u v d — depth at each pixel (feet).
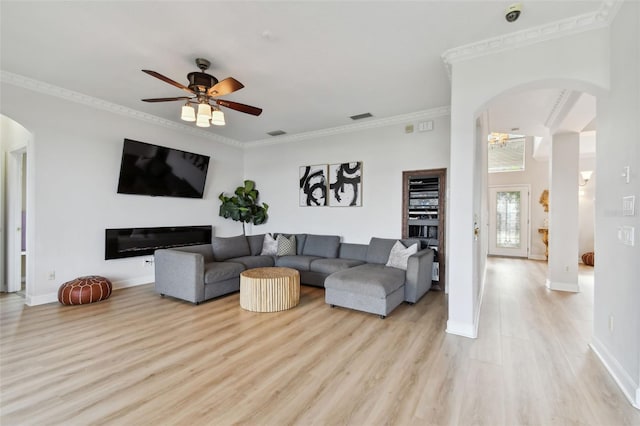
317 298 13.73
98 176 14.38
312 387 6.77
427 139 15.38
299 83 12.05
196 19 8.07
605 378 7.11
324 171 18.57
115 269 15.07
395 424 5.61
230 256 16.21
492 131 18.11
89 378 7.07
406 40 9.00
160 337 9.37
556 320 10.98
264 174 21.36
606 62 7.66
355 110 15.16
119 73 11.39
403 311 11.93
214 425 5.56
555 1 7.23
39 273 12.59
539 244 26.71
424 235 15.64
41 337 9.31
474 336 9.43
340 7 7.55
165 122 16.90
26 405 6.07
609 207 7.57
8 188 14.52
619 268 7.04
